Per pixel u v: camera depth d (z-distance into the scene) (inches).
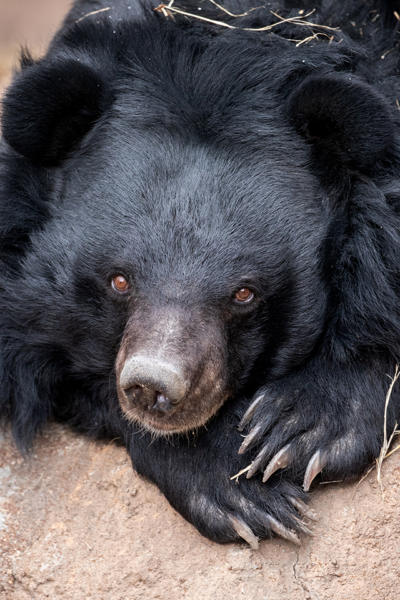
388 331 330.3
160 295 297.3
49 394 369.4
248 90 325.1
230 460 327.6
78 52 347.9
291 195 319.9
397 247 328.8
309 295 323.9
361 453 322.7
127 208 309.9
